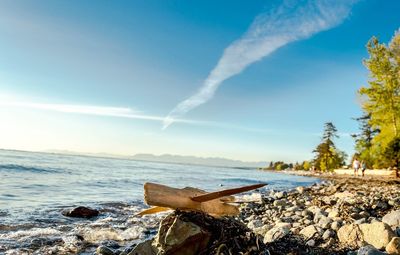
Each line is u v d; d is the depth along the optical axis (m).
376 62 34.22
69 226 8.25
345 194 14.10
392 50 34.22
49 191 16.36
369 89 34.72
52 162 54.00
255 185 4.36
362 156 44.31
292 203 12.91
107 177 29.56
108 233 7.50
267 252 4.70
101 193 17.20
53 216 9.52
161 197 4.38
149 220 9.43
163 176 39.06
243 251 4.54
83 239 7.02
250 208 12.51
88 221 9.12
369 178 34.97
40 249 6.20
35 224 8.34
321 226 6.80
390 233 5.31
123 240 7.18
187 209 4.51
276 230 6.33
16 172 27.45
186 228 4.32
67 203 12.50
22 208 10.67
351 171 65.56
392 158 35.00
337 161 86.88
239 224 5.00
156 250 4.48
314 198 14.47
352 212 8.77
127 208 11.79
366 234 5.58
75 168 40.91
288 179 53.25
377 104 34.75
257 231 7.46
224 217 5.09
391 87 33.97
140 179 29.61
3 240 6.66
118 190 19.39
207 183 31.30
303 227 7.00
